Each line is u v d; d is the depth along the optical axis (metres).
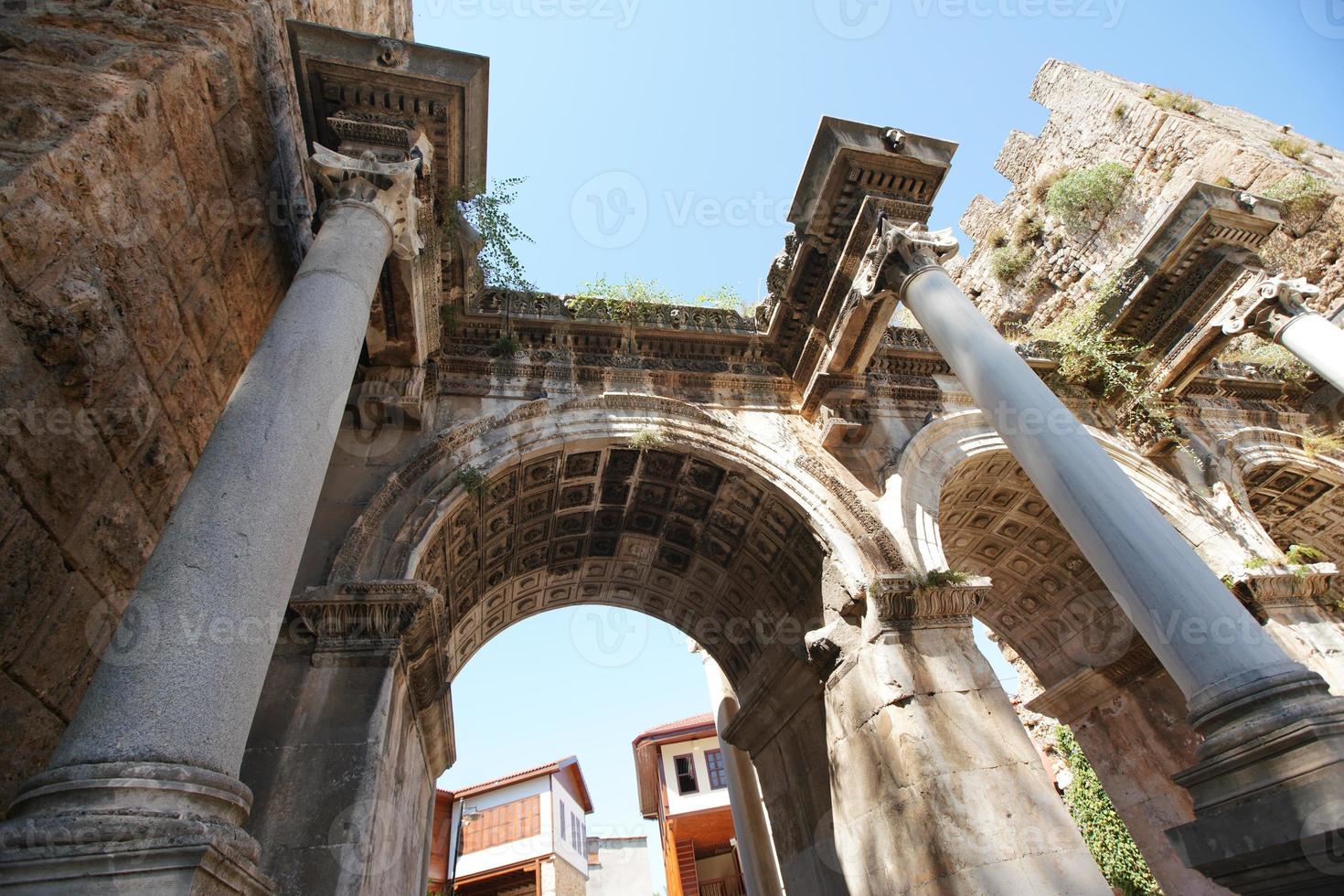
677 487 9.69
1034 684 19.95
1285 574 9.94
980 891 5.94
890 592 7.71
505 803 26.97
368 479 7.79
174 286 5.62
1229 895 9.87
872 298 9.05
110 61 5.12
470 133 7.62
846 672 7.94
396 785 6.46
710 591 11.04
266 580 3.70
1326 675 9.06
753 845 13.92
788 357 10.74
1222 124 21.42
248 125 6.51
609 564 10.97
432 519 7.40
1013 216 25.45
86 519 4.80
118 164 4.82
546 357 9.64
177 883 2.50
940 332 8.02
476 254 9.21
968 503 11.33
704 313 10.77
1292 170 18.27
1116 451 11.86
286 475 4.14
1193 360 12.12
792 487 8.97
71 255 4.46
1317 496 13.52
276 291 7.39
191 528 3.66
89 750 2.85
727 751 15.20
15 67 4.72
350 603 6.36
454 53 7.17
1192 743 10.46
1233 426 12.99
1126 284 12.84
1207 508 11.28
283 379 4.56
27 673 4.32
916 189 9.23
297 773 5.43
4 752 4.12
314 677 6.04
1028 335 14.62
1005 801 6.52
